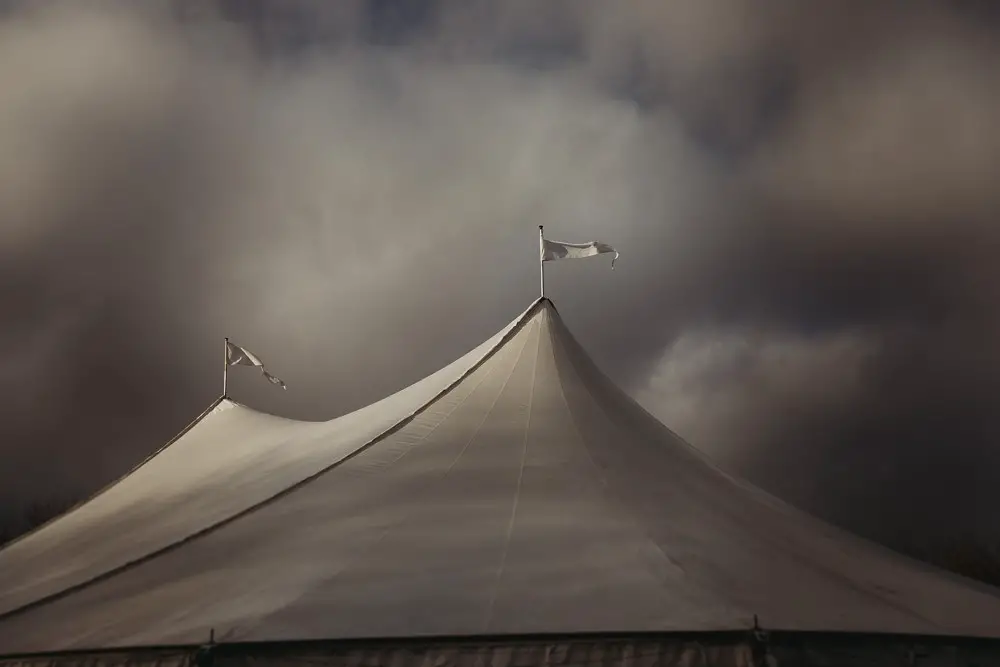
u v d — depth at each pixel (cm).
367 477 1253
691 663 905
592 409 1430
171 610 1041
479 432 1327
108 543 1397
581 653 906
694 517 1215
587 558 1049
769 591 1053
